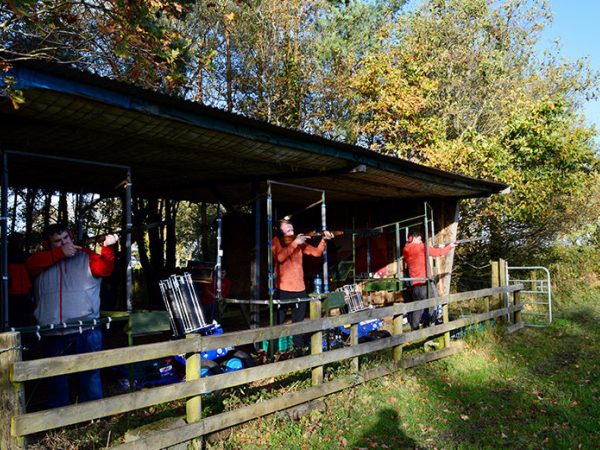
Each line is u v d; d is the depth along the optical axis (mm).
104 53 9453
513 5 20297
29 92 3717
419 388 6441
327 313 7047
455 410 5855
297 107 16500
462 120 17594
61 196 10930
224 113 4789
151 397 4016
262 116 15977
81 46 9711
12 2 5836
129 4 6938
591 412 5848
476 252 17250
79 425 4609
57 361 3463
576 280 16875
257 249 8078
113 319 4910
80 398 4930
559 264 17469
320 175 7641
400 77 16000
